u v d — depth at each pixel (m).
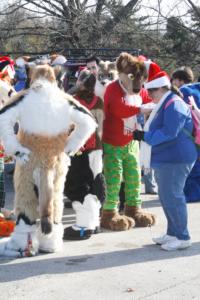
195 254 6.48
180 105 6.24
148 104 7.22
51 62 9.19
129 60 7.23
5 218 7.72
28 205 6.22
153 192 10.25
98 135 7.07
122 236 7.28
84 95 7.14
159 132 6.23
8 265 6.05
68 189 7.08
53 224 6.41
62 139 6.05
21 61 9.27
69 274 5.77
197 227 7.75
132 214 7.85
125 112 7.16
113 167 7.51
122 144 7.45
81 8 19.81
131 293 5.26
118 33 19.67
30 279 5.62
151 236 7.27
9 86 7.64
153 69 7.21
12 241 6.33
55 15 20.02
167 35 19.73
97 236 7.27
